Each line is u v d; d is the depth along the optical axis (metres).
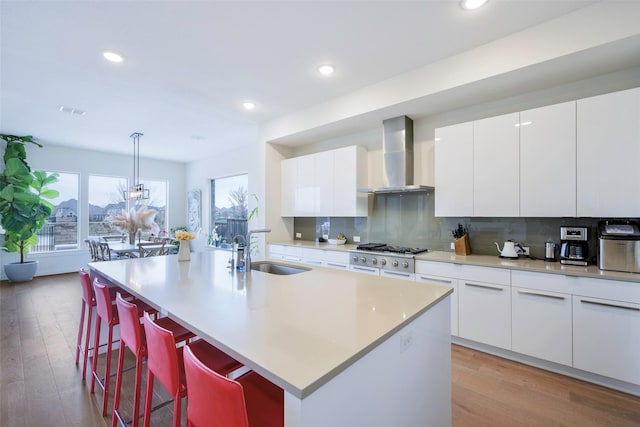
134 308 1.52
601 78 2.51
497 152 2.78
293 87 3.37
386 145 3.60
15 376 2.33
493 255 3.10
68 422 1.82
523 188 2.63
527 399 2.04
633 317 2.01
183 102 3.78
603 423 1.80
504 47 2.44
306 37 2.43
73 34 2.35
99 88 3.35
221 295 1.63
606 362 2.10
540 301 2.37
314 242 4.64
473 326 2.69
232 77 3.11
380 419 1.10
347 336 1.08
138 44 2.50
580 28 2.12
